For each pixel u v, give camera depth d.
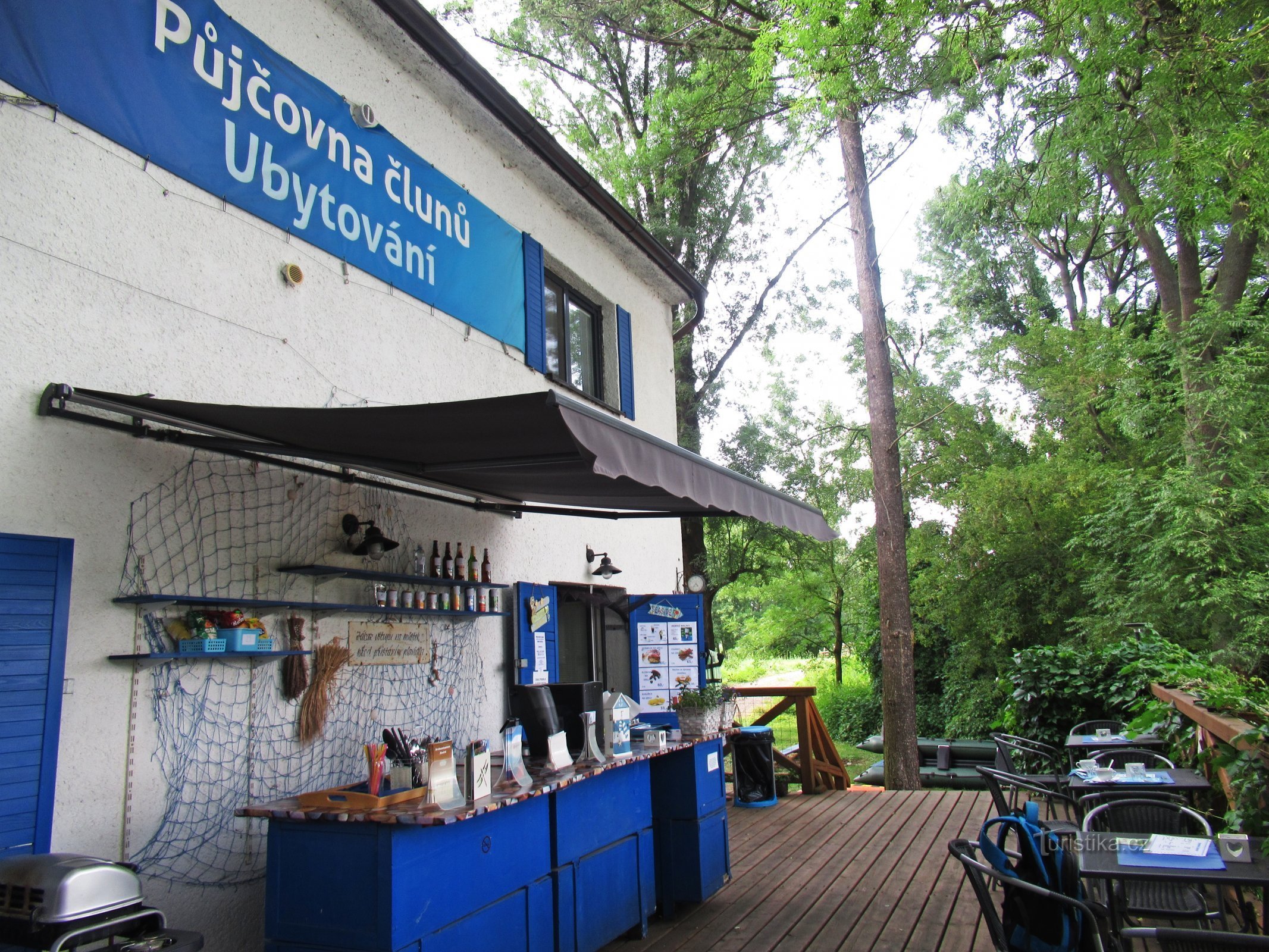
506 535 6.63
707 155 14.67
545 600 6.84
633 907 5.11
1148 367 12.20
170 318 4.02
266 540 4.41
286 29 4.91
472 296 6.38
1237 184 7.06
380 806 3.59
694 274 15.18
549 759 4.82
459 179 6.43
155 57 4.06
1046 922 3.24
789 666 32.03
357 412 3.42
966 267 21.45
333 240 5.07
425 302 5.85
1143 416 11.87
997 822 3.48
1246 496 10.14
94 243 3.70
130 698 3.63
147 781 3.67
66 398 3.40
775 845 7.22
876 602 19.50
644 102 14.16
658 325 10.26
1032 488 14.73
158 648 3.75
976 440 17.44
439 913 3.62
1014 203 9.45
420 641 5.48
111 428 3.66
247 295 4.46
